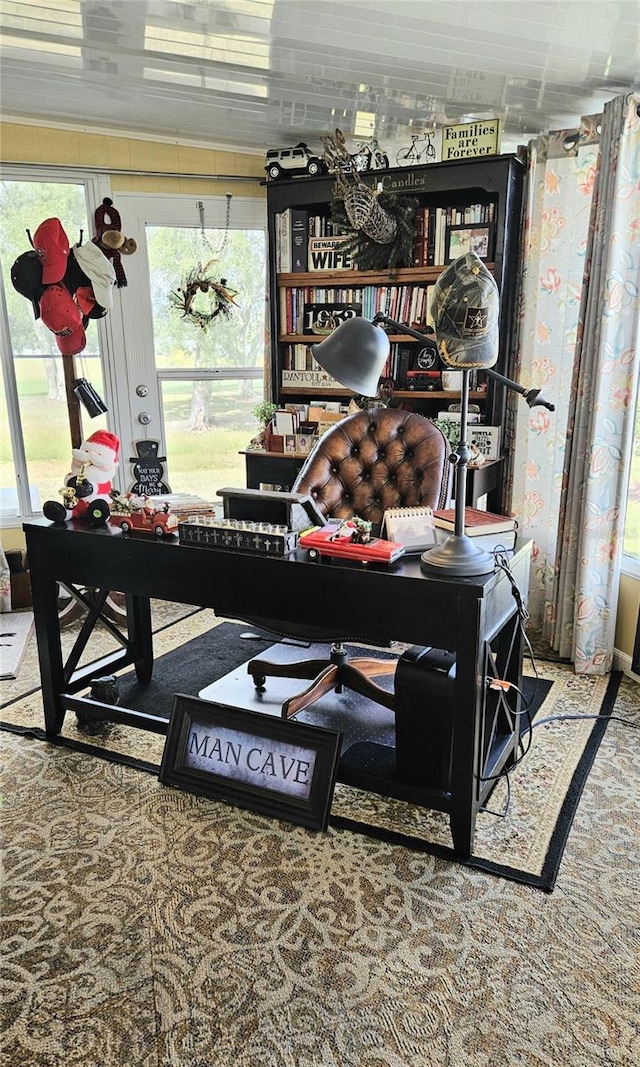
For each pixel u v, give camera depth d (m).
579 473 3.01
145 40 2.56
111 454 2.50
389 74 2.80
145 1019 1.44
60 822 2.05
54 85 3.07
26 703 2.78
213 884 1.81
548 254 3.28
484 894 1.77
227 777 2.14
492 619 1.91
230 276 4.13
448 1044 1.38
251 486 3.91
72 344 3.06
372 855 1.92
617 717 2.67
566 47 2.43
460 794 1.87
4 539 3.93
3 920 1.69
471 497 3.24
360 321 1.96
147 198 3.89
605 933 1.65
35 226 3.78
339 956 1.58
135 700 2.77
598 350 2.85
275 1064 1.34
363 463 2.94
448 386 3.56
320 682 2.55
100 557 2.33
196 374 4.19
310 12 2.28
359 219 3.35
